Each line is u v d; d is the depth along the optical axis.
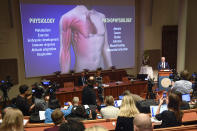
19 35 8.88
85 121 3.57
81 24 9.77
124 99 3.08
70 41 9.64
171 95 3.15
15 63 8.75
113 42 10.66
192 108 4.41
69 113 4.08
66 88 7.61
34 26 8.89
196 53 10.51
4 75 8.58
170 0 11.60
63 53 9.56
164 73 7.21
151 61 11.52
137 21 11.48
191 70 10.81
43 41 9.12
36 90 4.54
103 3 10.16
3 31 8.42
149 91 6.86
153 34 11.47
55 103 3.96
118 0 10.50
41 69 9.23
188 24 10.66
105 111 3.81
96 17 10.07
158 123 3.49
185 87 5.01
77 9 9.62
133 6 10.92
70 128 1.68
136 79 8.83
